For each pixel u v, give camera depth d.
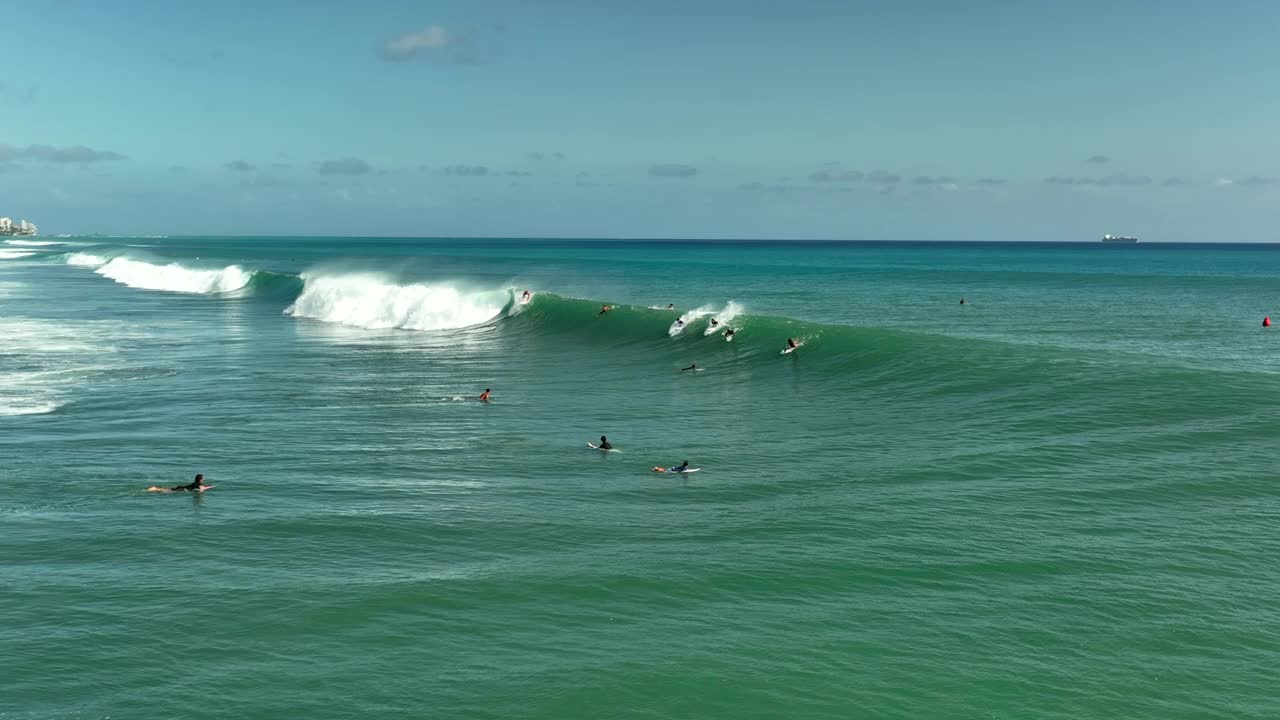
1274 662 11.02
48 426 24.14
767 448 21.61
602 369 35.09
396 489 18.42
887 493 17.61
